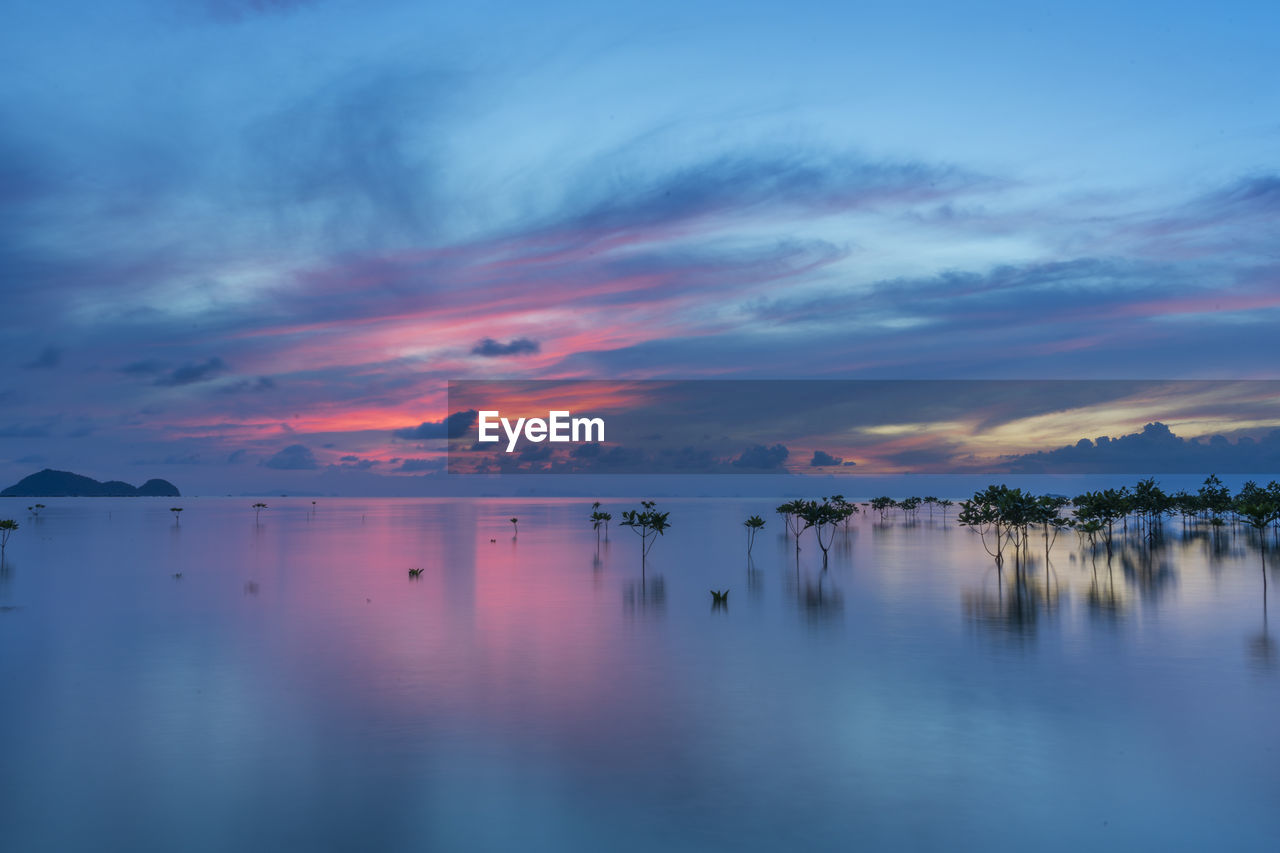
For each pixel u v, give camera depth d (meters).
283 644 71.06
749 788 36.66
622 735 44.41
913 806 34.50
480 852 30.25
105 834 31.86
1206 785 36.84
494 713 48.88
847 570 130.12
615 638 73.75
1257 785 36.88
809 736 44.12
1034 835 31.69
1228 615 82.62
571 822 32.91
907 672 59.16
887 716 47.88
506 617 85.88
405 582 117.81
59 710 49.69
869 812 33.88
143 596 102.00
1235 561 136.12
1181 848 30.50
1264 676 57.22
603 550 178.00
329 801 35.16
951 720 47.00
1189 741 42.97
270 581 118.44
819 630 77.19
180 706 50.72
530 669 60.91
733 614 87.31
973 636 73.12
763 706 50.19
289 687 55.38
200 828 32.41
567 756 40.97
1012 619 81.88
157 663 63.41
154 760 40.56
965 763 39.88
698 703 50.97
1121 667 60.25
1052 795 35.75
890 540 196.75
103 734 44.78
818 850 30.36
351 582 117.50
